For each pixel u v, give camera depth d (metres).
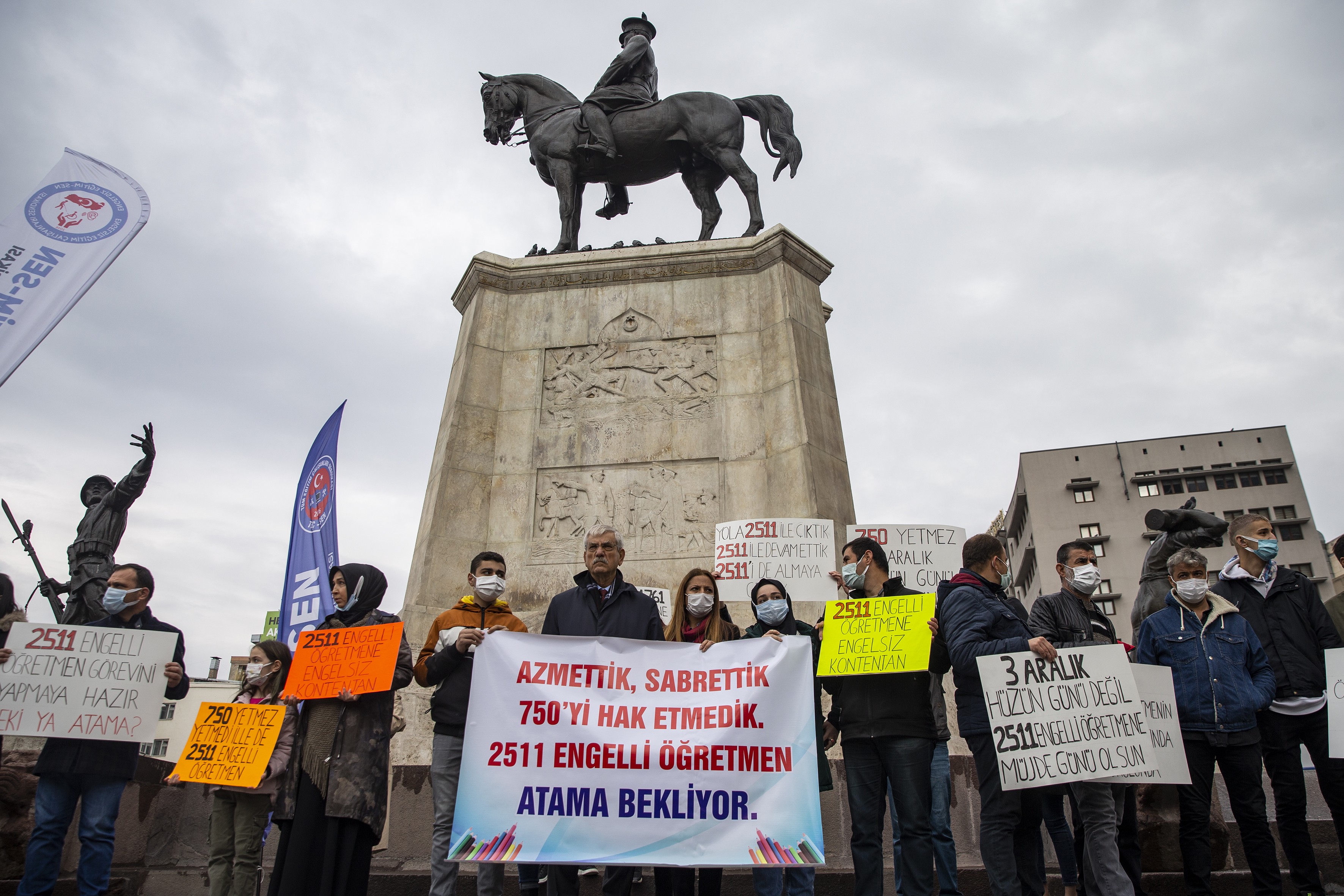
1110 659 4.84
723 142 10.82
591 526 8.91
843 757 7.04
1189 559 5.58
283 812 4.72
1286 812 5.26
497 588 5.55
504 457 9.39
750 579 7.00
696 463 9.13
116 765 5.39
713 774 4.77
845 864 6.59
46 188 8.36
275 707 5.64
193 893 6.78
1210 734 5.26
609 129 10.98
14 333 7.75
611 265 10.21
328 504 8.82
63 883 6.32
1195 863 5.18
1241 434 67.44
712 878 4.97
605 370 9.73
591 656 4.98
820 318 10.19
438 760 5.29
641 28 11.83
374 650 4.93
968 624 4.88
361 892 4.71
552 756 4.78
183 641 5.75
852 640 5.08
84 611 9.92
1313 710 5.31
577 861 4.55
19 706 5.30
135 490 10.23
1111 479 68.38
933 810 5.22
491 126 11.63
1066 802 7.07
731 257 10.09
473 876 6.32
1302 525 64.56
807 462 8.71
